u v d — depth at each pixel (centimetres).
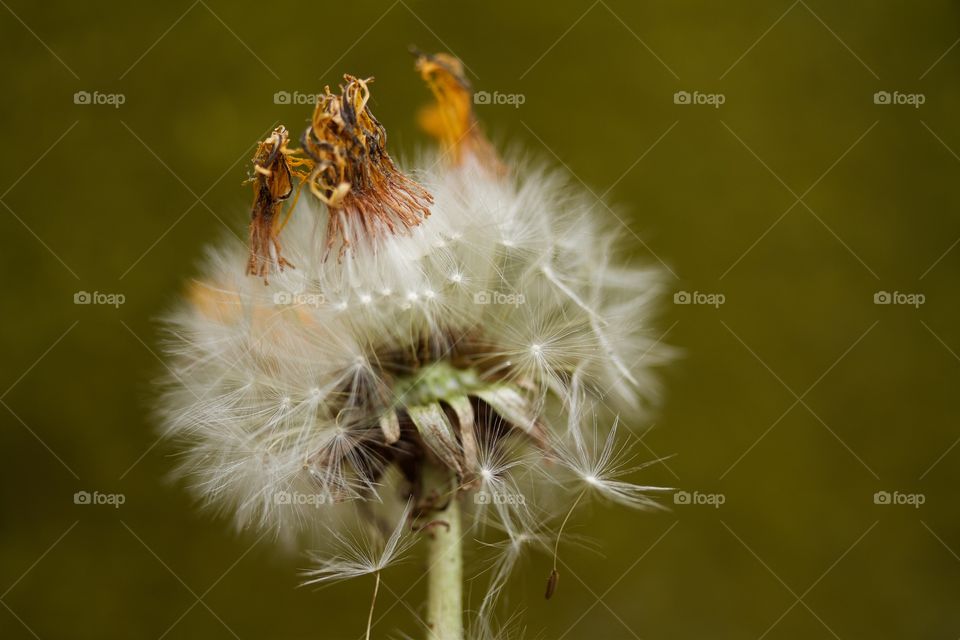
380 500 24
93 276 33
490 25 34
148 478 33
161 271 33
